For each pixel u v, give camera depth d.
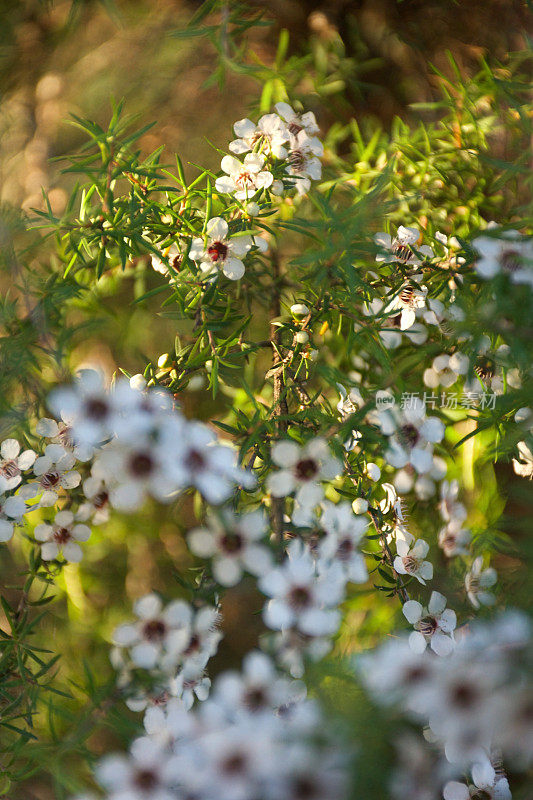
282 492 0.64
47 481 0.66
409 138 0.70
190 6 0.73
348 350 0.66
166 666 0.64
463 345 0.65
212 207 0.66
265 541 0.64
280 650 0.63
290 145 0.67
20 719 0.69
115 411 0.63
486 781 0.63
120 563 0.73
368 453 0.66
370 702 0.61
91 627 0.72
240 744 0.61
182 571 0.73
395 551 0.67
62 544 0.67
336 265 0.65
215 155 0.72
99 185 0.66
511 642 0.60
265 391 0.70
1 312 0.66
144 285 0.71
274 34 0.73
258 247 0.66
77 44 0.73
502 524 0.64
